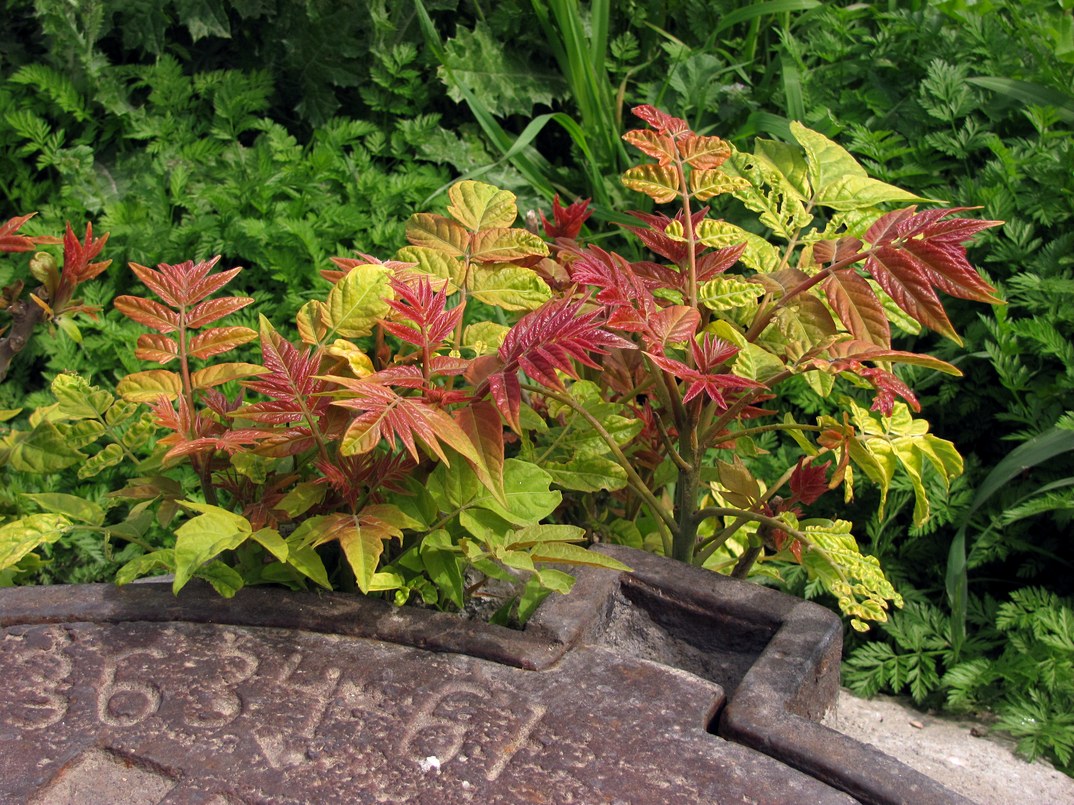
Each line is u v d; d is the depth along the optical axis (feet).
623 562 2.49
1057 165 3.13
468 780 2.07
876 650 2.84
